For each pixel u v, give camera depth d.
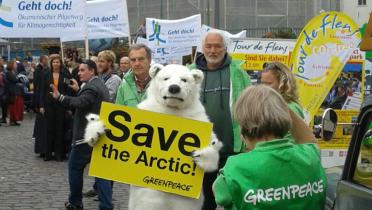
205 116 4.48
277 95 2.88
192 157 4.22
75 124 7.03
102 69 8.73
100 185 6.94
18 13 12.93
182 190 4.27
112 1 15.09
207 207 5.06
